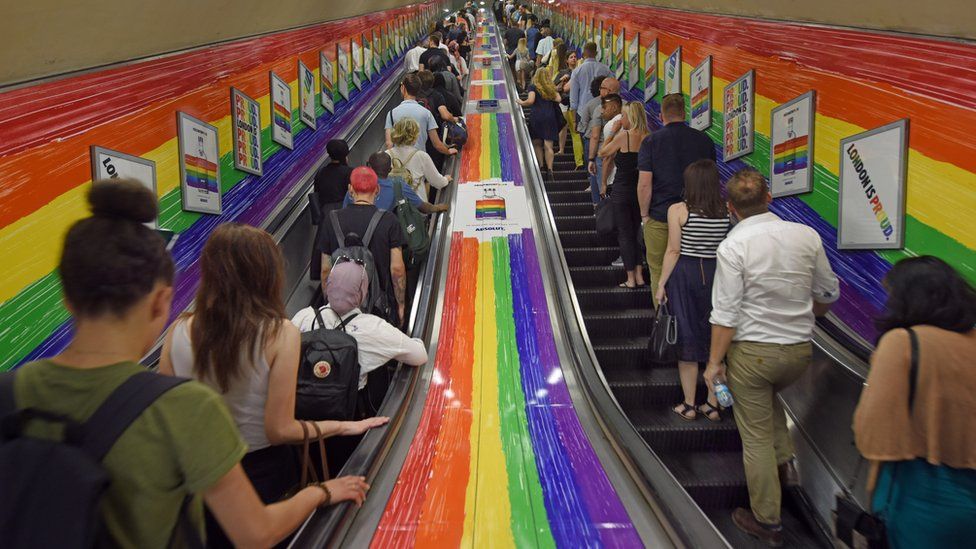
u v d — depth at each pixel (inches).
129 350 41.4
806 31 143.9
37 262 93.3
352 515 87.3
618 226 191.0
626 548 86.2
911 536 65.7
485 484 101.7
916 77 104.1
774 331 103.8
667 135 155.2
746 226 105.9
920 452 65.6
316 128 276.5
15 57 88.4
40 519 33.3
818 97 137.9
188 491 40.0
